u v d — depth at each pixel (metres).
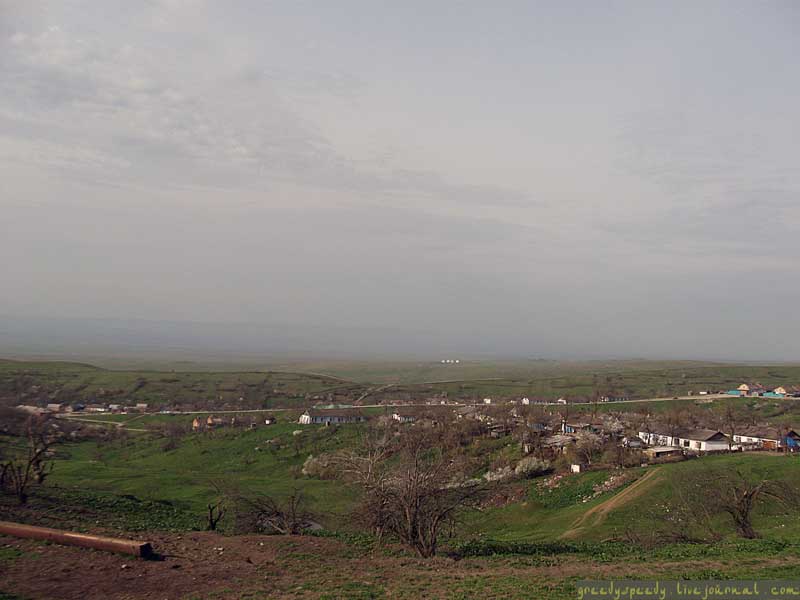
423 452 33.88
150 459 86.00
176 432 102.31
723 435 77.00
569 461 65.44
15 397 131.62
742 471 46.16
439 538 31.17
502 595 17.17
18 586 16.45
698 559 22.31
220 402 149.25
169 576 18.69
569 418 102.31
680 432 80.94
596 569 20.86
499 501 53.81
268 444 89.44
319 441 87.38
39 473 35.69
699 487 42.47
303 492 54.50
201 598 16.95
